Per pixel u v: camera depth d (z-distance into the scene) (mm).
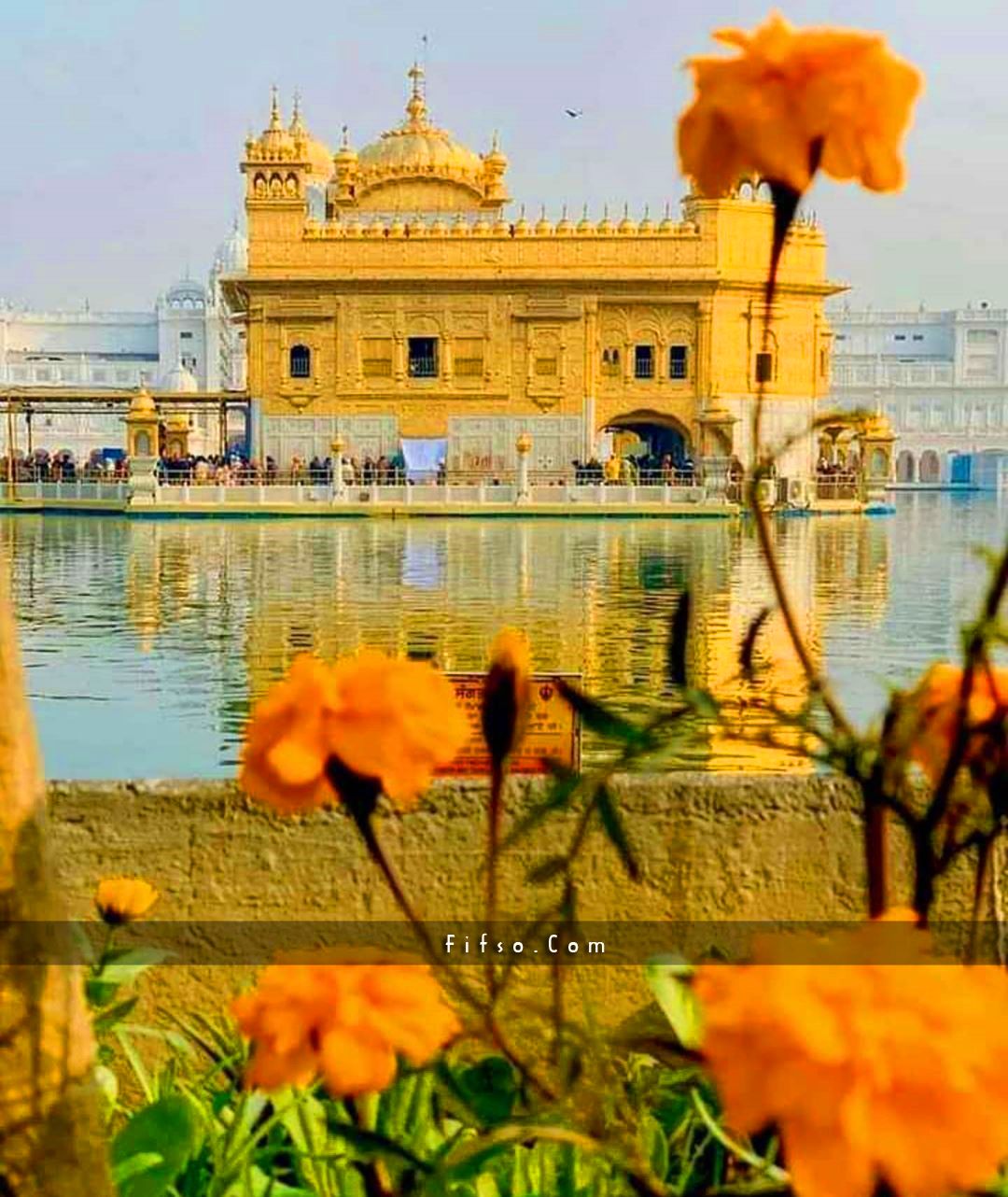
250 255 57000
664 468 56844
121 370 122750
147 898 2561
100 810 3650
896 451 119688
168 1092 2854
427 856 3621
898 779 1736
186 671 15578
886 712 1786
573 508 50094
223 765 10797
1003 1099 1048
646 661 16203
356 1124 1827
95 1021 2617
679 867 3605
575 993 3496
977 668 1647
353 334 57000
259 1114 2613
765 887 3633
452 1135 2447
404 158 60312
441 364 57000
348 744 1507
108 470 57938
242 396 59406
